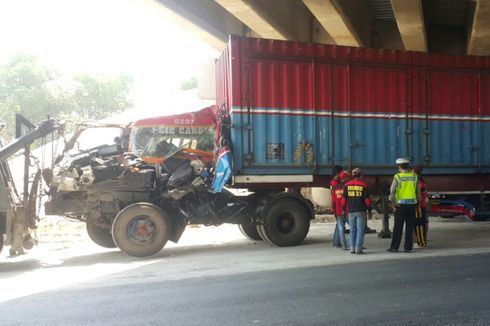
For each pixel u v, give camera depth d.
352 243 10.56
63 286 7.87
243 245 12.23
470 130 13.37
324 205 18.83
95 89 56.88
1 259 10.67
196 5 16.91
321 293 7.14
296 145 11.80
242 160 11.43
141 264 9.77
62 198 10.70
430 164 12.96
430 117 12.98
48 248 12.17
